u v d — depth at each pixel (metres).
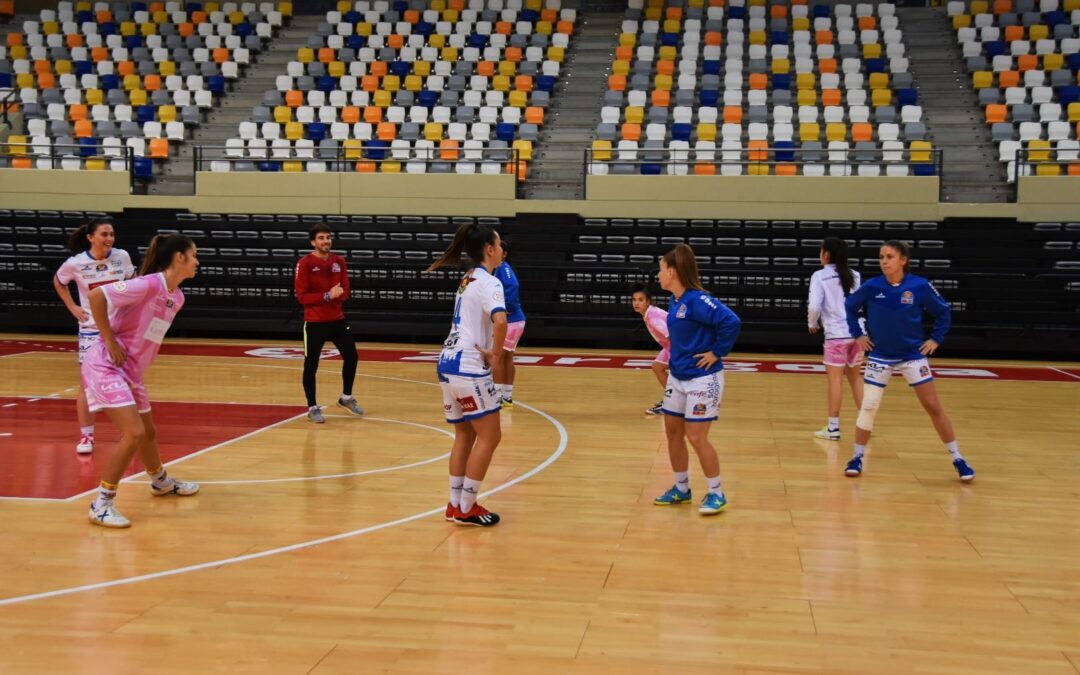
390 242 15.16
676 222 15.27
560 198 16.25
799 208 14.98
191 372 11.27
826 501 5.68
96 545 4.67
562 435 7.68
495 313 4.84
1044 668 3.34
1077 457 7.02
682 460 5.51
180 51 20.28
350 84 19.17
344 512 5.32
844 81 18.64
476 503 5.09
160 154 17.23
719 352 5.18
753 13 20.80
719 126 17.45
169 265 5.16
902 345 6.18
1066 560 4.58
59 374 10.94
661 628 3.67
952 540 4.89
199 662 3.31
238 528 4.98
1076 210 14.54
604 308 14.27
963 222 14.77
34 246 15.59
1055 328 13.46
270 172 15.94
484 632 3.61
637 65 19.20
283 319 14.90
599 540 4.83
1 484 5.89
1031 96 17.97
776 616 3.81
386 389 10.11
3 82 19.88
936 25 20.41
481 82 18.75
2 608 3.81
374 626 3.66
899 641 3.56
